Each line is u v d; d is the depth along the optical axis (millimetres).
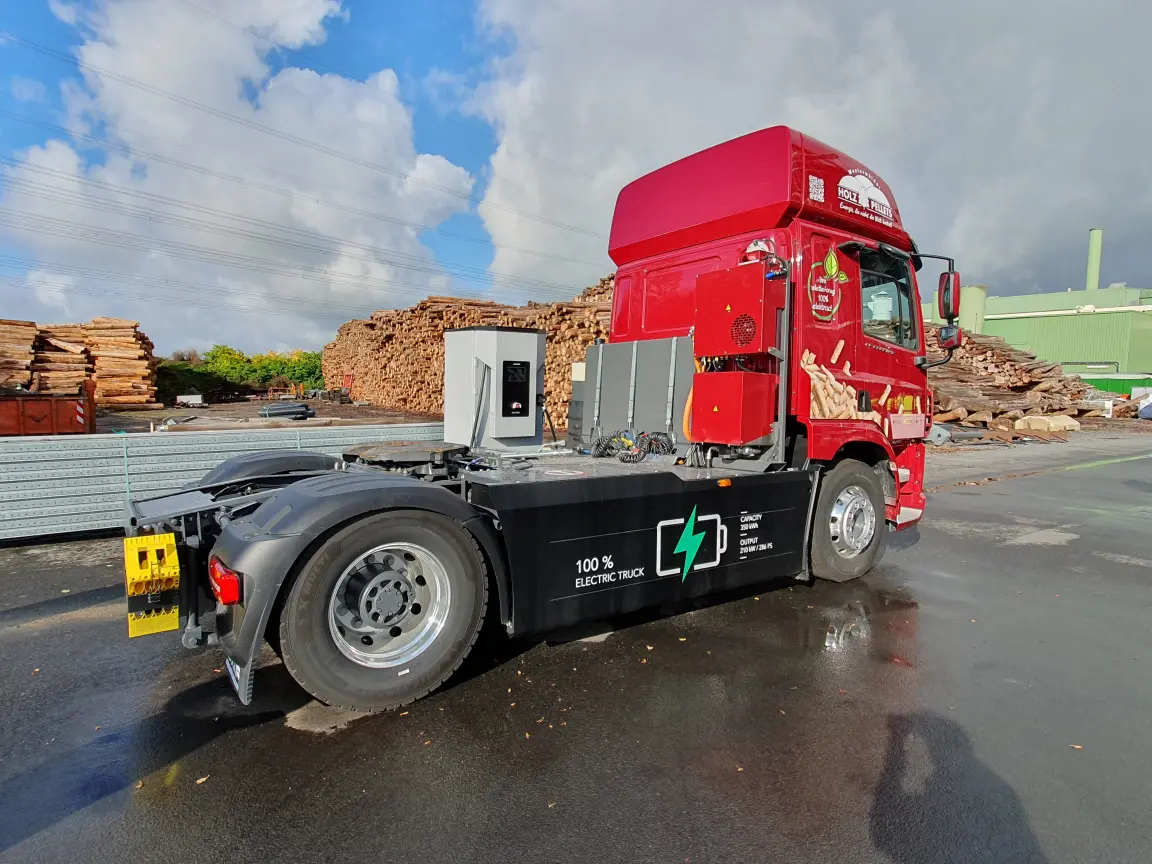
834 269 4980
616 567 3906
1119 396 33781
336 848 2236
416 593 3330
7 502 5945
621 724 3088
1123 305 49375
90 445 6336
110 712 3160
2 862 2148
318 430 7824
